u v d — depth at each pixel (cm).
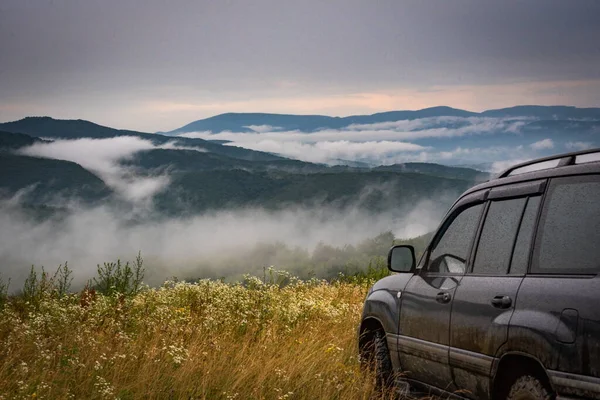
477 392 483
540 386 407
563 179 443
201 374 661
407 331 594
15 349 702
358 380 652
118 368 655
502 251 481
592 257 393
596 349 362
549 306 404
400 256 612
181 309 938
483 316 468
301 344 779
